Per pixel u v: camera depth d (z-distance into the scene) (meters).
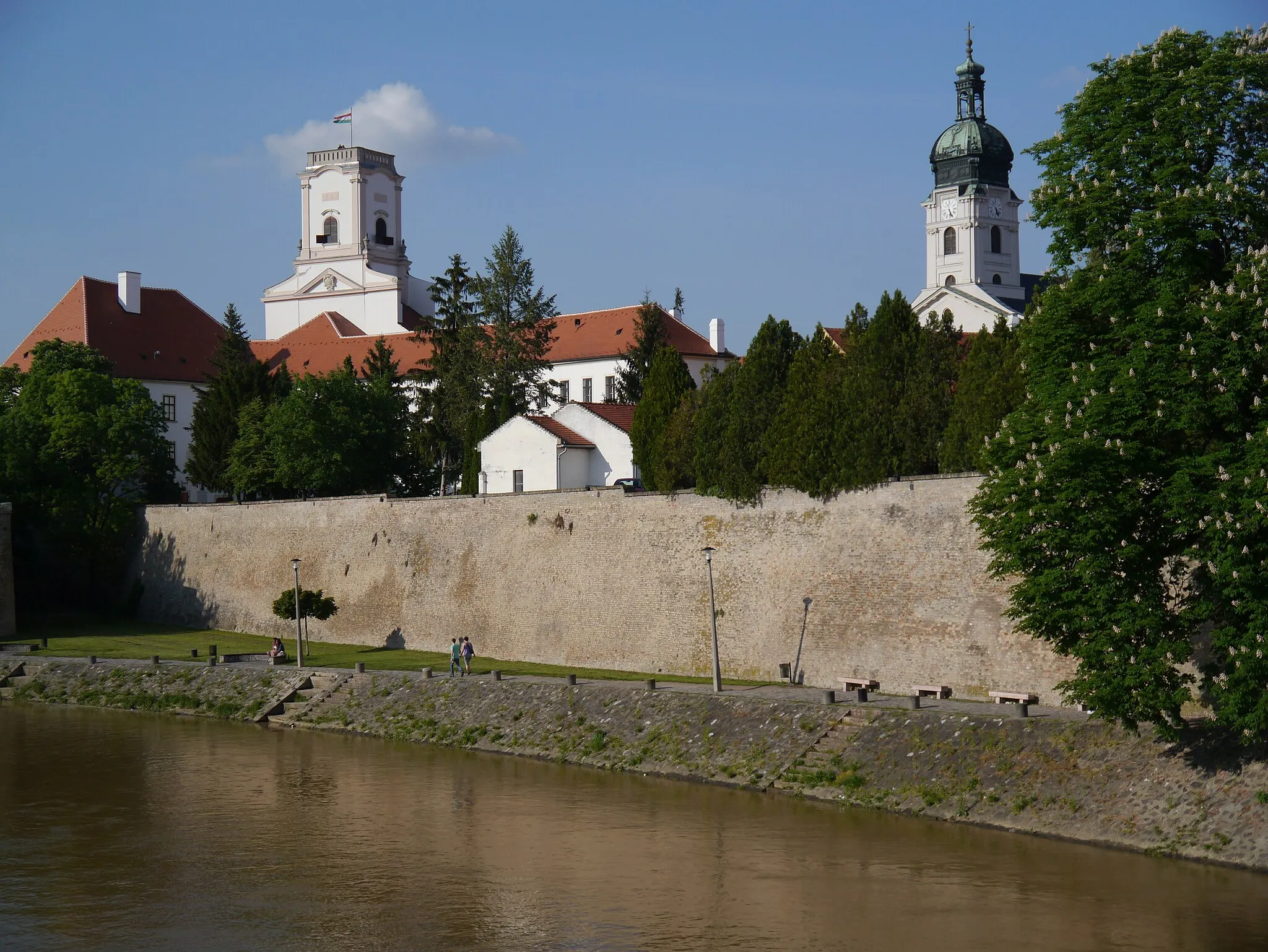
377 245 144.50
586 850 42.88
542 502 71.94
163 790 52.28
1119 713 39.19
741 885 39.06
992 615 52.19
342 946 35.69
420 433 100.56
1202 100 39.84
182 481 119.94
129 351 121.19
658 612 65.62
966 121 150.00
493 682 62.44
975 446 53.69
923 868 39.75
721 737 51.97
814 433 58.72
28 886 40.91
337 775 54.25
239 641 84.94
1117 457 38.38
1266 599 36.91
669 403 72.06
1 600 89.62
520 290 106.69
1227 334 38.03
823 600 58.44
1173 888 37.03
